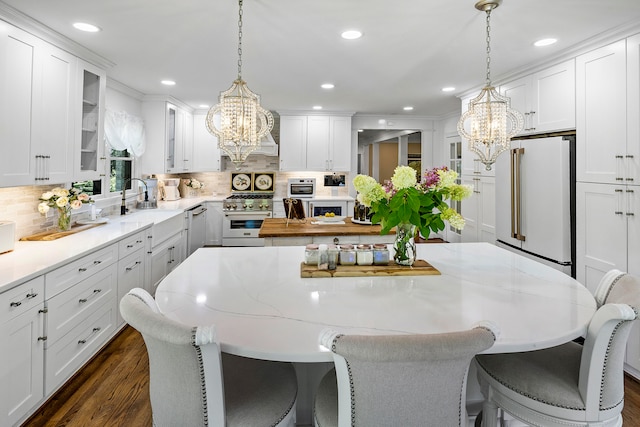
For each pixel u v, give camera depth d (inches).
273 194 260.5
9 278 73.9
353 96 198.5
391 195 77.5
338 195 266.7
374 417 40.4
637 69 97.4
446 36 110.7
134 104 187.6
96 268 105.0
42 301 82.4
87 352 101.8
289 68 145.2
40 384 82.6
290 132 248.2
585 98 113.5
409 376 39.1
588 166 112.3
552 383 52.8
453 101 211.6
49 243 106.8
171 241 170.1
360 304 59.7
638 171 97.1
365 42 116.6
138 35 110.7
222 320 53.2
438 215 75.0
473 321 52.7
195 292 65.9
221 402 44.4
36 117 100.6
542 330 49.6
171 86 175.3
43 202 116.6
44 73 103.6
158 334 41.3
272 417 48.3
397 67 143.2
